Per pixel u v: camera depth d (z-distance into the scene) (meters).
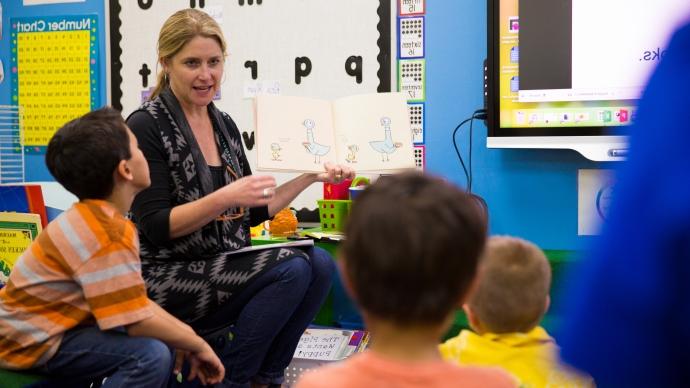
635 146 0.76
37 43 3.49
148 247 2.12
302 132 2.40
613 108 2.69
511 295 1.30
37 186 2.52
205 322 2.14
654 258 0.72
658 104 0.76
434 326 0.85
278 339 2.20
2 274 2.45
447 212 0.82
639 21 2.64
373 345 0.87
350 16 3.08
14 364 1.72
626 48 2.67
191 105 2.22
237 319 2.17
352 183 2.97
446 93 2.98
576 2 2.70
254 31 3.21
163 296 2.05
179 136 2.13
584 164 2.84
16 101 3.53
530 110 2.78
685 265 0.71
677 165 0.73
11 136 3.53
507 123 2.80
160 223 2.02
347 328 2.94
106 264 1.67
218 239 2.17
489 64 2.80
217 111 2.33
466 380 0.83
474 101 2.95
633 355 0.75
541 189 2.89
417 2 2.99
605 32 2.68
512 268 1.31
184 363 2.19
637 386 0.76
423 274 0.81
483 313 1.33
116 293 1.67
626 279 0.73
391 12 3.02
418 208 0.82
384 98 2.52
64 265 1.68
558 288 2.60
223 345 2.37
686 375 0.74
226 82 3.26
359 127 2.49
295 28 3.16
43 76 3.49
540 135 2.77
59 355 1.72
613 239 0.75
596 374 0.78
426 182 0.87
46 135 3.49
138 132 2.09
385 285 0.82
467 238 0.83
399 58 3.02
